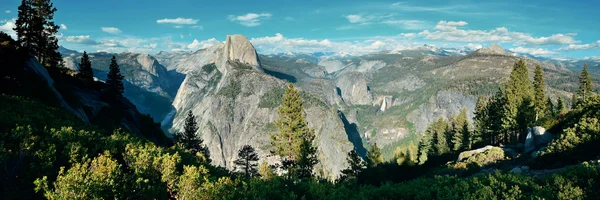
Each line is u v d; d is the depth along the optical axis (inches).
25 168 576.4
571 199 550.3
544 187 600.4
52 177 596.1
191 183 629.3
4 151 567.8
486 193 598.9
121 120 2112.5
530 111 2378.2
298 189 698.8
